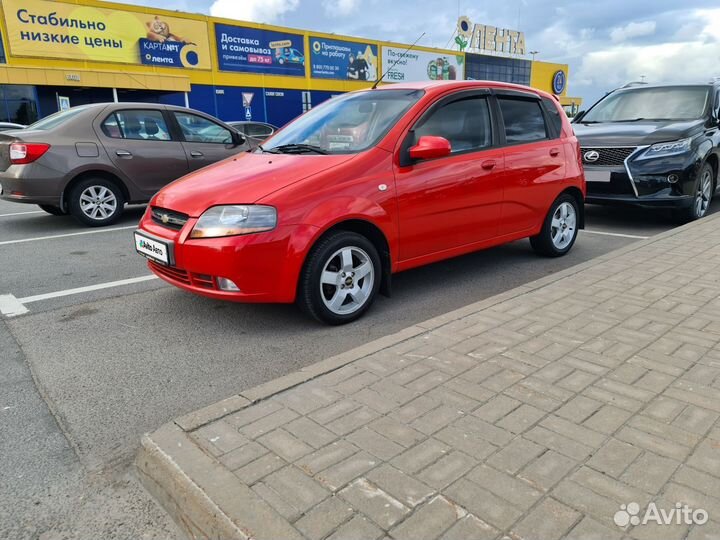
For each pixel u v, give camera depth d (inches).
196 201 151.1
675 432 93.1
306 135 186.4
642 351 124.3
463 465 85.9
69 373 132.7
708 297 158.7
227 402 105.8
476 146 191.9
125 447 103.6
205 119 343.6
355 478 83.6
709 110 314.2
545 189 215.6
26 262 233.8
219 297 147.6
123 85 907.4
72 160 291.0
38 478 94.7
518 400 104.7
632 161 277.9
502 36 1905.8
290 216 145.1
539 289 168.9
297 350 144.9
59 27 919.0
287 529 73.9
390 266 168.7
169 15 1037.8
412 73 1542.8
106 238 279.6
